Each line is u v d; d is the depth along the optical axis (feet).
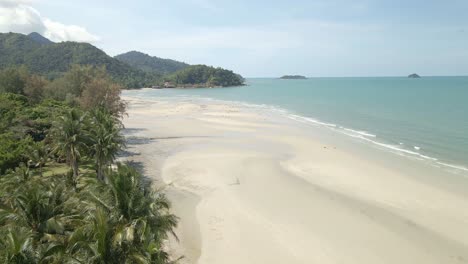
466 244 79.15
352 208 98.58
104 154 118.93
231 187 116.67
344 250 77.56
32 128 166.09
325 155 155.12
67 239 54.75
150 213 58.85
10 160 126.52
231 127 232.12
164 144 182.60
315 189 113.50
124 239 50.98
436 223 88.84
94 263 46.75
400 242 80.33
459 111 261.24
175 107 359.05
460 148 158.10
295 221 91.45
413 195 106.63
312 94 527.81
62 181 88.02
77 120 121.29
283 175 128.36
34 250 51.11
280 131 215.72
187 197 109.70
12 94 229.45
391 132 199.62
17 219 59.00
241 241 82.12
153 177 130.00
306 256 75.56
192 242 82.23
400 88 598.75
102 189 61.26
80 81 262.26
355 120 247.91
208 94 609.01
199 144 182.39
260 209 98.99
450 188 111.24
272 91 654.53
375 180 120.57
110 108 213.25
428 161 140.97
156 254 52.42
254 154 159.84
